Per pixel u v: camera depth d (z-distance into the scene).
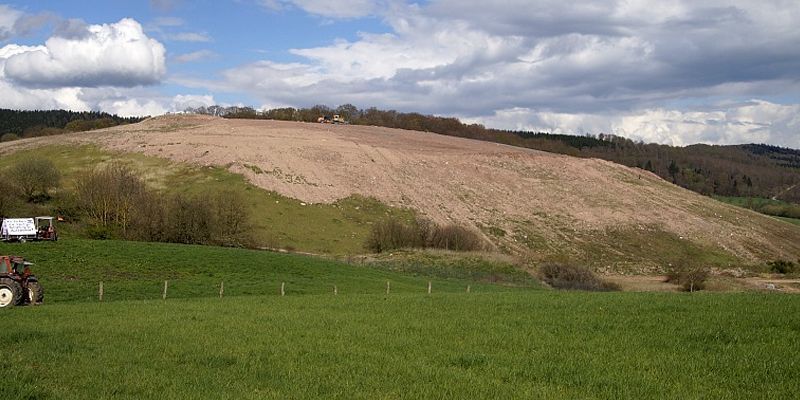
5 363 14.05
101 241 55.88
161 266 46.44
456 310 24.70
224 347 16.80
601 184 111.06
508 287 52.56
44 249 48.53
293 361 15.15
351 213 88.69
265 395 12.09
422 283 49.75
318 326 20.58
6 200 71.38
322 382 13.14
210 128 125.31
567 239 86.25
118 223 67.69
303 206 88.50
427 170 108.19
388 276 52.72
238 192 89.50
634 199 104.69
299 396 12.07
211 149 105.69
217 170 97.50
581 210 97.69
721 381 13.49
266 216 83.44
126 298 34.69
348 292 41.06
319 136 122.06
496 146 136.62
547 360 15.50
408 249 70.62
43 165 83.62
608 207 99.50
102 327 20.08
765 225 102.56
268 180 94.94
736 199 160.50
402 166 108.38
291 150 108.44
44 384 12.54
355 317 22.72
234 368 14.38
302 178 97.75
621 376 13.86
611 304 25.91
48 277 39.53
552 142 183.62
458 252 69.94
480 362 15.27
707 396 12.39
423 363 15.09
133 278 41.59
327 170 102.31
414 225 77.69
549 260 69.88
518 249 80.12
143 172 96.44
